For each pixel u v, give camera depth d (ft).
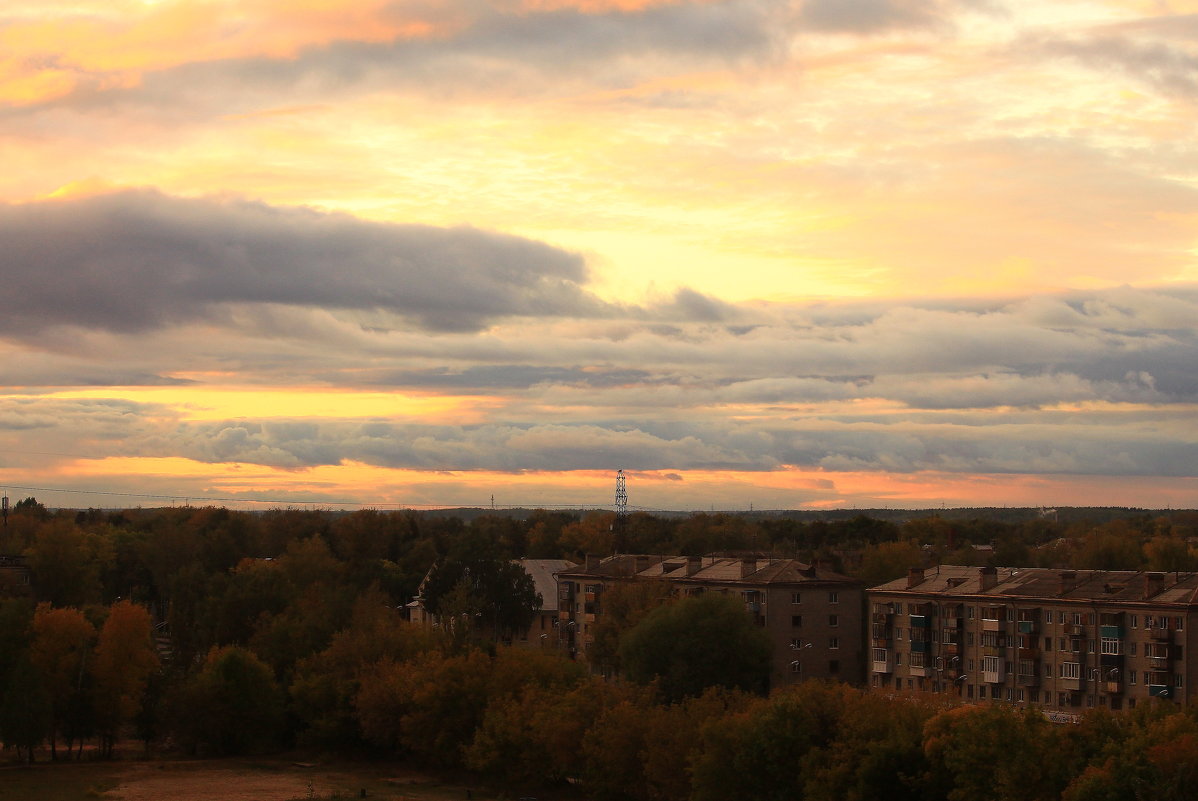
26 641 568.41
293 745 598.75
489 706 503.61
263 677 584.40
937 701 407.23
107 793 486.38
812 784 364.99
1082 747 347.15
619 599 653.30
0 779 515.09
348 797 477.36
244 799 475.72
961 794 342.03
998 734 344.69
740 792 386.93
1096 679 552.00
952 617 615.98
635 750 426.51
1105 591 559.79
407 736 532.73
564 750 451.94
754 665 557.33
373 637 607.37
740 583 651.25
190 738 577.02
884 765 361.71
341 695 566.77
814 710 391.86
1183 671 516.73
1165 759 317.01
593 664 654.94
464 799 476.54
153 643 615.57
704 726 394.32
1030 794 335.06
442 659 551.18
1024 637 580.30
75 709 563.48
